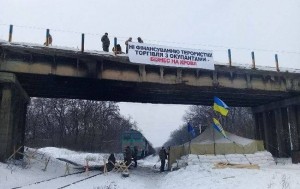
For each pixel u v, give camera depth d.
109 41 28.95
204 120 96.56
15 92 25.81
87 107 83.12
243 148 28.78
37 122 85.94
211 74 30.66
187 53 29.05
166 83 28.78
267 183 15.43
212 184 16.45
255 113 44.53
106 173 24.30
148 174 27.53
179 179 20.14
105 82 27.83
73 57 25.72
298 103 35.72
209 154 28.06
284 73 33.50
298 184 14.62
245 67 32.00
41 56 25.23
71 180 20.19
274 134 41.16
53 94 33.97
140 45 27.62
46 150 59.34
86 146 80.88
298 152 30.67
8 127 23.70
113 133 106.31
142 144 51.78
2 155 23.09
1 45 23.97
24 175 20.78
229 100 38.94
